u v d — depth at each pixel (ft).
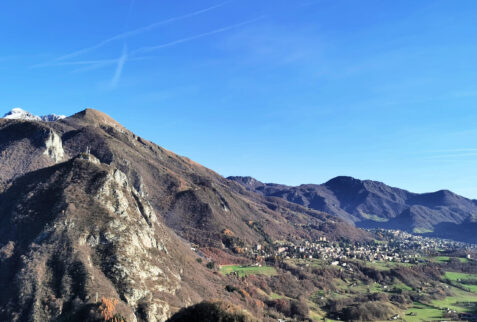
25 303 437.17
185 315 327.06
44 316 418.51
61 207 578.25
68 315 415.03
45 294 445.78
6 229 580.30
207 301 340.18
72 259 492.54
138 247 575.79
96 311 407.44
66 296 441.68
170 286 555.28
